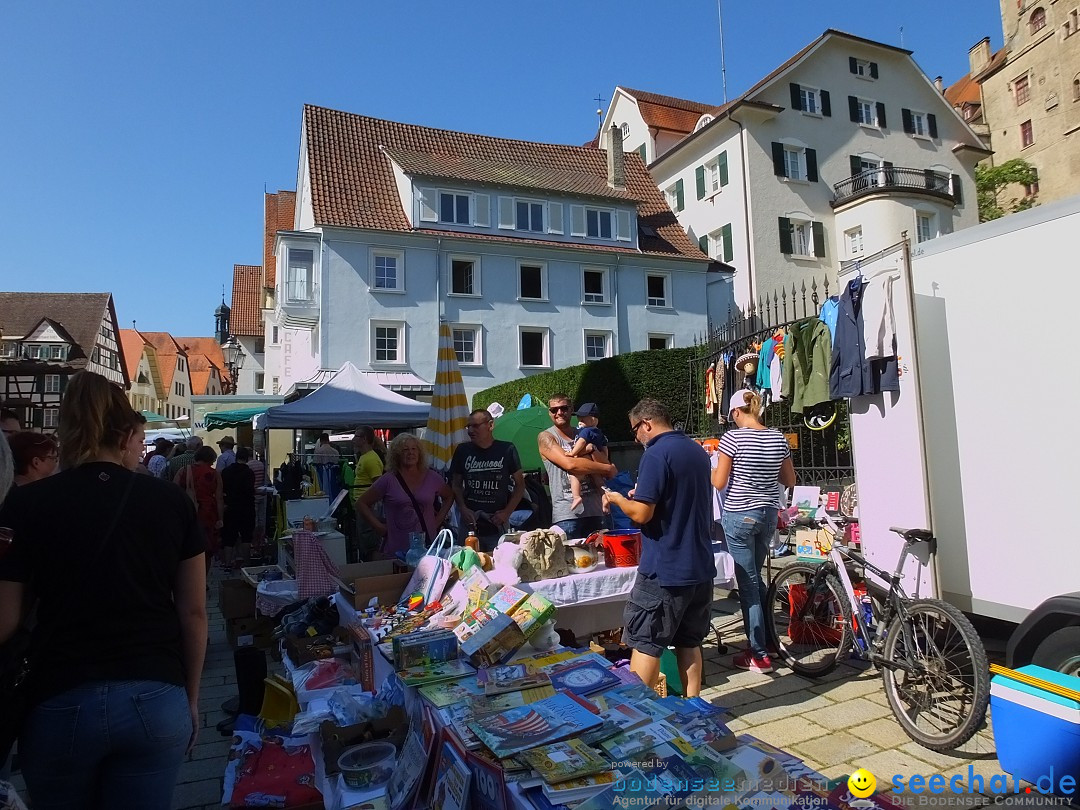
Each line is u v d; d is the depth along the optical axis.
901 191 26.39
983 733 3.64
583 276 26.05
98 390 2.24
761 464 4.68
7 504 2.08
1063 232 3.82
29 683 1.98
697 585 3.59
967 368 4.32
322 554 5.07
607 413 17.16
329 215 22.81
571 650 3.24
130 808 2.03
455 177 24.06
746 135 27.20
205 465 8.77
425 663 3.08
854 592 4.68
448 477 6.34
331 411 10.12
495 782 2.14
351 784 2.69
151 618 2.10
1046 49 40.41
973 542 4.27
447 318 23.80
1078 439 3.74
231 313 44.94
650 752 2.18
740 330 9.48
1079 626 3.19
